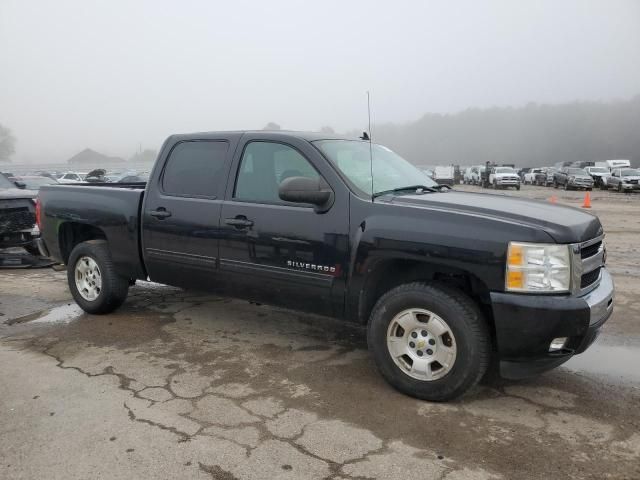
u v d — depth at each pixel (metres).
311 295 4.02
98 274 5.41
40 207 5.86
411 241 3.50
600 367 4.20
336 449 2.98
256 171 4.37
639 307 5.88
